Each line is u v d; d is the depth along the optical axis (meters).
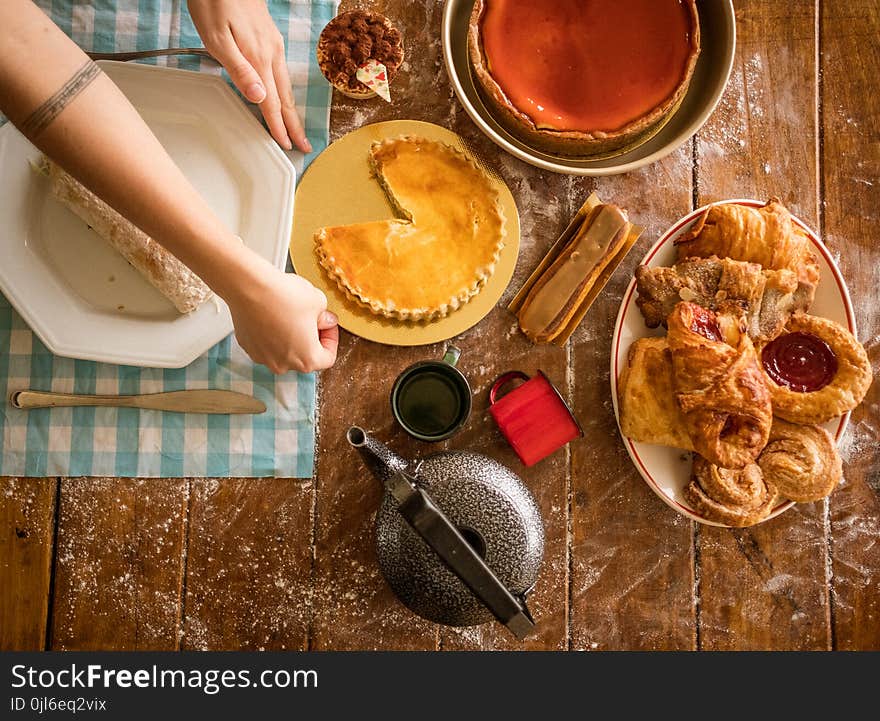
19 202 1.10
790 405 1.09
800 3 1.24
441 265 1.15
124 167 0.85
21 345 1.15
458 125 1.20
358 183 1.16
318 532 1.18
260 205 1.12
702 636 1.20
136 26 1.16
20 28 0.81
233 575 1.17
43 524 1.16
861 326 1.23
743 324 1.08
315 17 1.17
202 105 1.12
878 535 1.21
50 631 1.16
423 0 1.19
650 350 1.11
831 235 1.23
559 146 1.11
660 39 1.06
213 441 1.16
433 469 1.01
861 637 1.21
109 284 1.12
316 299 1.02
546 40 1.07
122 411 1.15
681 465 1.15
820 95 1.24
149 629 1.16
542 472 1.19
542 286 1.15
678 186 1.22
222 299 1.07
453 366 1.12
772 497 1.11
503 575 0.99
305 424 1.17
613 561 1.20
